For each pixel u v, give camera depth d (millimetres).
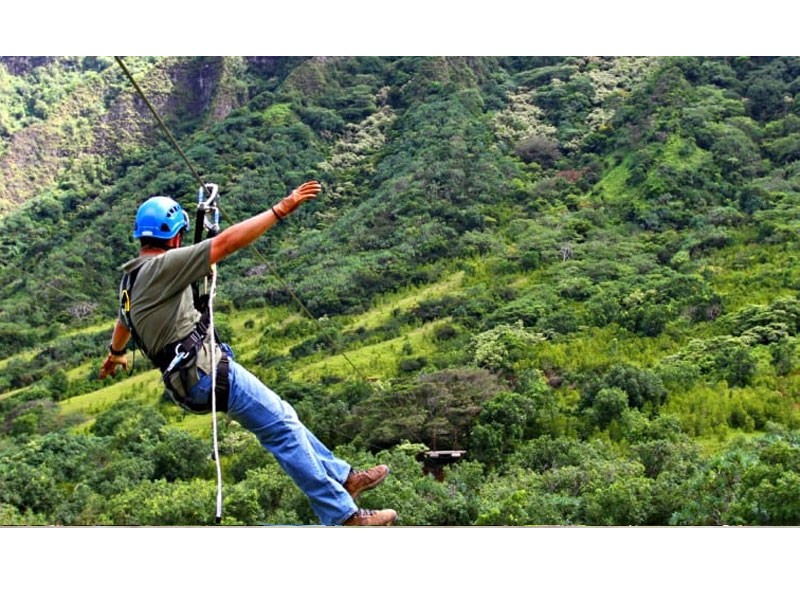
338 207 78500
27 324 66438
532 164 77812
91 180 83250
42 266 70812
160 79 92438
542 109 85000
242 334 62375
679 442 37781
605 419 42000
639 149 74125
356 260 68438
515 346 51406
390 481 32438
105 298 68938
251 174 80562
